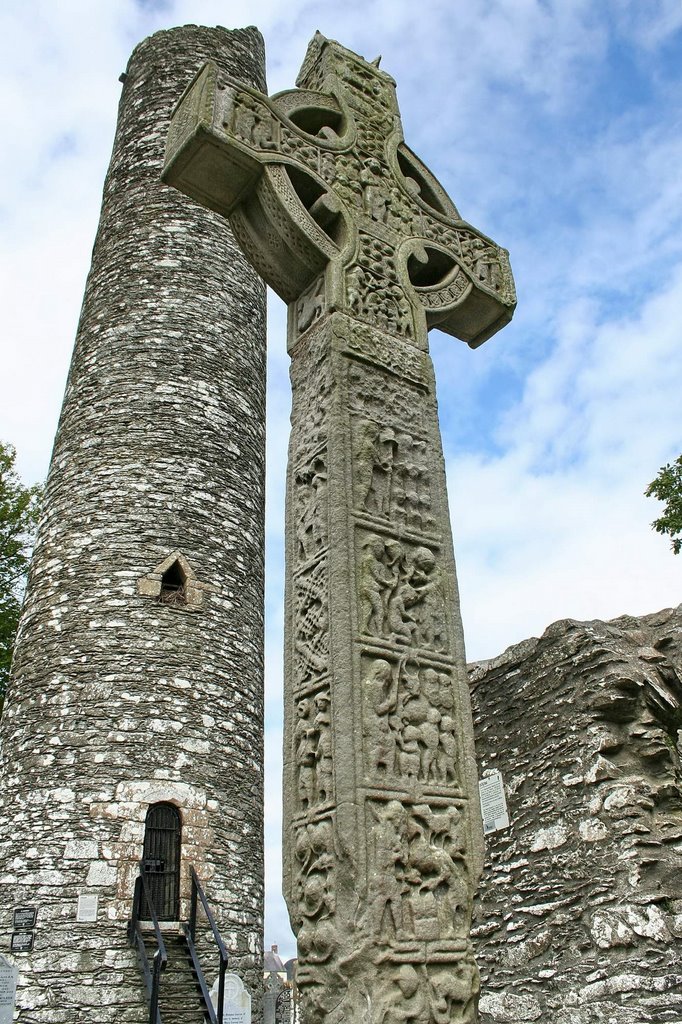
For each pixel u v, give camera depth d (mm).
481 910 6707
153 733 9820
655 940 5527
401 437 4164
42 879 8867
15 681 10461
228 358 12773
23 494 16906
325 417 4031
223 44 15773
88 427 11766
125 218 13680
